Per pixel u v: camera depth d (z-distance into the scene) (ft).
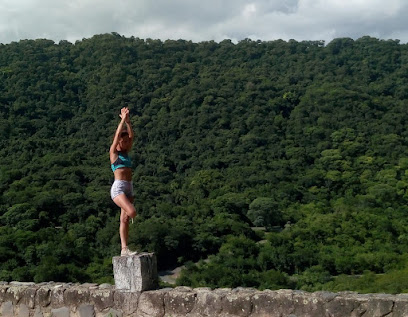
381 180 155.33
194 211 134.51
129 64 234.79
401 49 250.37
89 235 102.22
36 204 109.81
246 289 17.46
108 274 82.43
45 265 75.46
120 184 18.44
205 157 178.19
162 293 17.60
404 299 14.83
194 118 198.39
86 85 217.36
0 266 76.74
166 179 165.68
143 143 190.90
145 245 105.50
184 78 229.04
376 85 218.38
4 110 182.29
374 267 107.65
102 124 186.39
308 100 204.85
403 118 189.78
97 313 18.43
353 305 15.24
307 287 95.09
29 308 19.60
